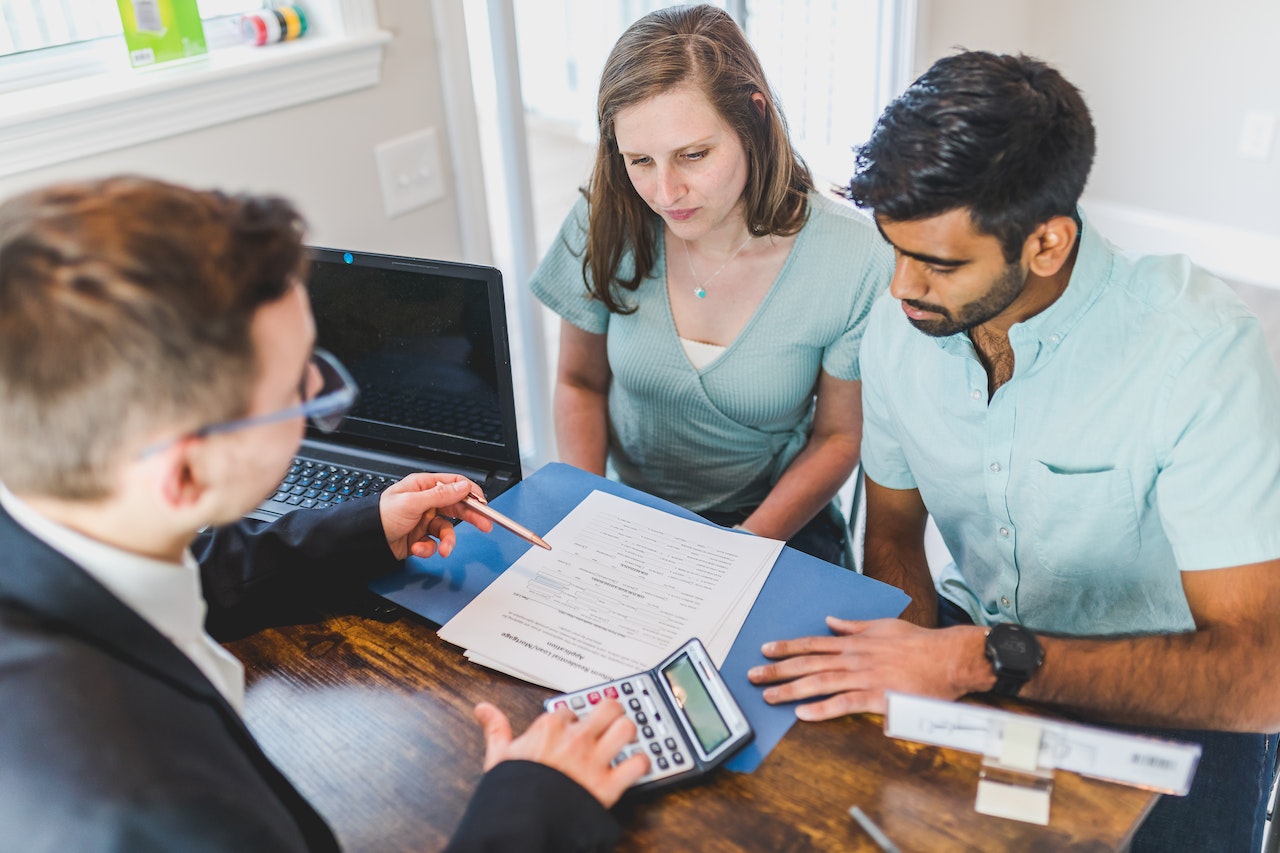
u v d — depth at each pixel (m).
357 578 1.04
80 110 1.46
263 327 0.59
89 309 0.52
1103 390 1.01
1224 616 0.95
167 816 0.55
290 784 0.70
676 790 0.81
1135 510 1.05
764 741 0.85
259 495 0.66
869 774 0.82
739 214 1.38
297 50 1.67
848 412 1.50
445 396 1.23
